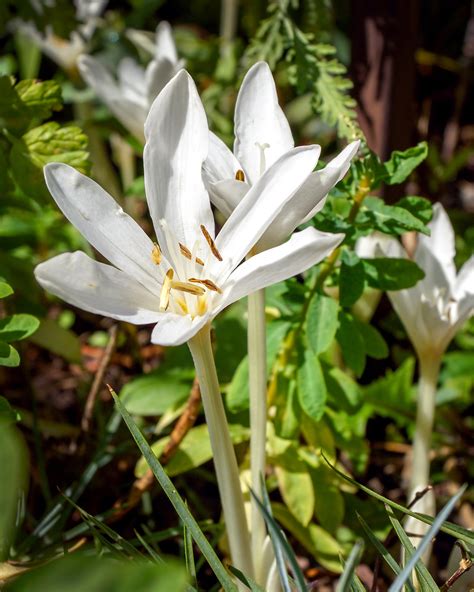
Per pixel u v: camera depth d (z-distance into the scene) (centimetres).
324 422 34
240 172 26
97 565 17
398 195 39
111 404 41
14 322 28
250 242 23
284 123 27
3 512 18
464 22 60
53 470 38
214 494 39
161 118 25
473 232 48
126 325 41
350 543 35
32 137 33
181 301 24
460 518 38
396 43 37
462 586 27
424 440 33
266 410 28
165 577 17
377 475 40
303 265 22
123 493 38
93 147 47
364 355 32
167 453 32
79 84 51
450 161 53
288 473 33
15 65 64
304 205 24
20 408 41
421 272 30
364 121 38
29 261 43
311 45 36
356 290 30
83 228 24
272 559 28
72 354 40
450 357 41
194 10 70
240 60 50
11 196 43
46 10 41
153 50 58
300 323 32
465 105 62
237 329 38
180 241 25
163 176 25
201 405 36
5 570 27
